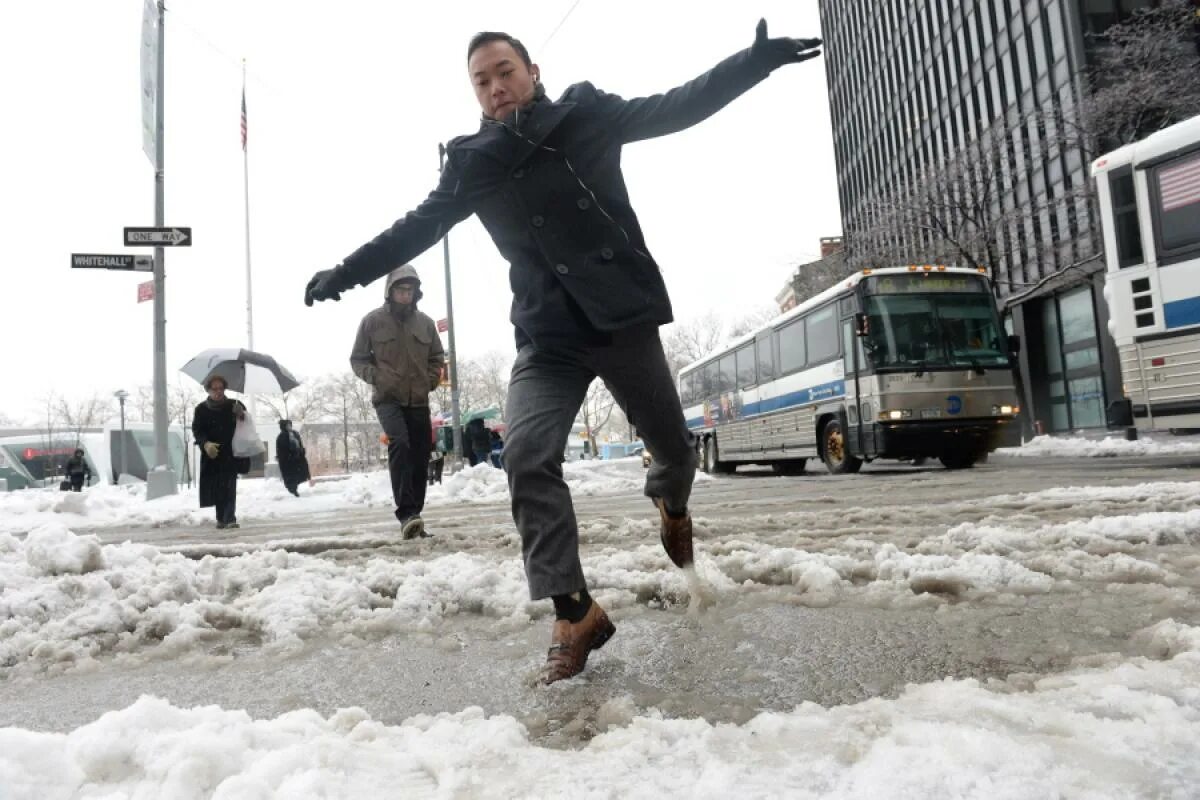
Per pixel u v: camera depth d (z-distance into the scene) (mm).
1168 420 9961
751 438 20625
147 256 17594
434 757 1873
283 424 17641
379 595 4059
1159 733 1779
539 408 2787
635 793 1651
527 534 2717
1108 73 24594
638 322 2699
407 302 6961
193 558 6211
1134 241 10352
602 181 2742
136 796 1697
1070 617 3117
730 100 2594
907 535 5242
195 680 2969
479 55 2830
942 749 1724
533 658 2992
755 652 2881
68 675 3119
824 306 16406
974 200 26812
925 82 43469
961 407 14586
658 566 4391
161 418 17578
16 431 62594
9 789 1655
